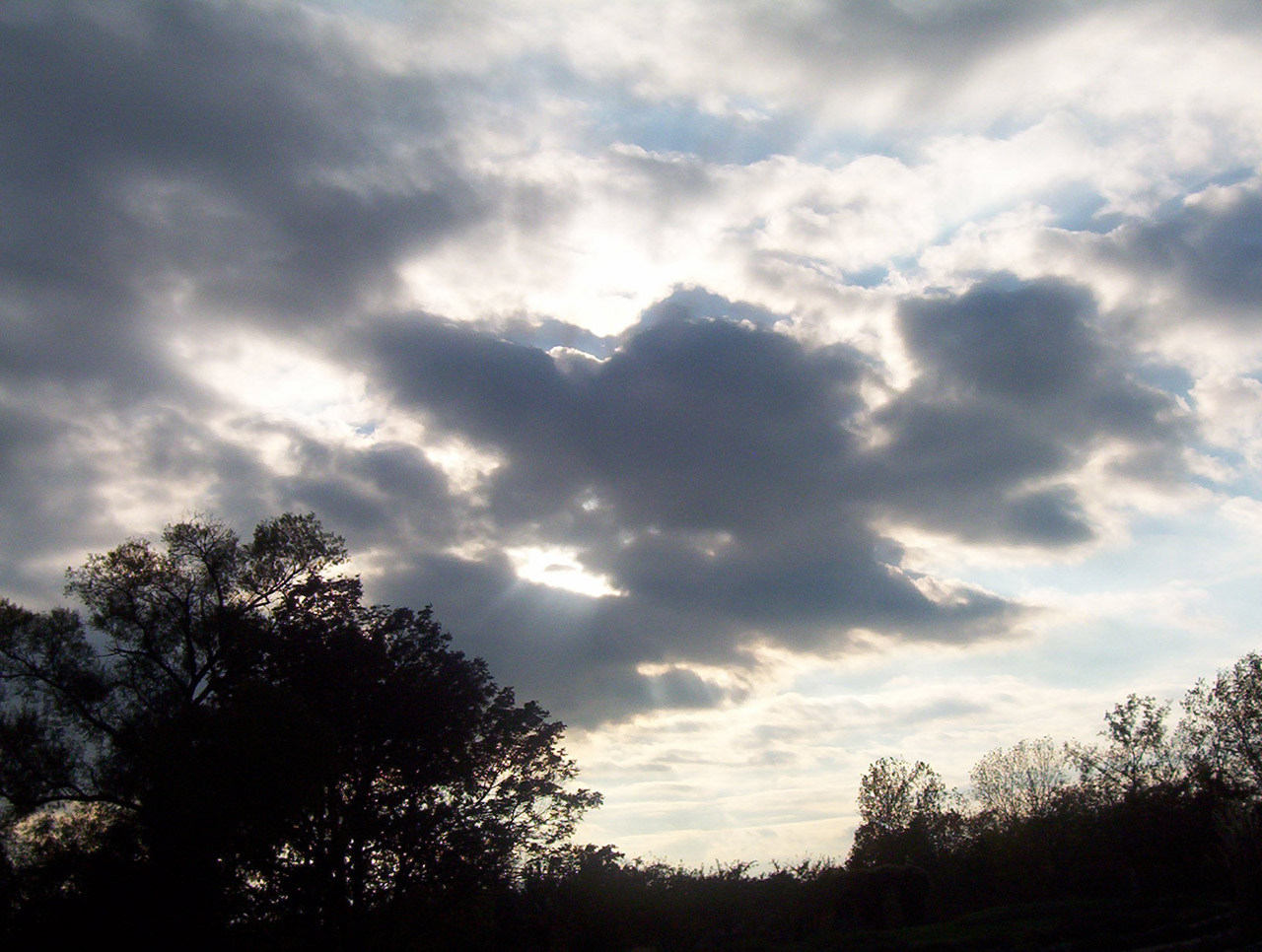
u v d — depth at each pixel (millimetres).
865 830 54250
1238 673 44156
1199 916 24875
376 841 32312
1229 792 38625
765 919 34969
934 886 41812
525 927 33844
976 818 51344
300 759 27172
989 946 23234
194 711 28406
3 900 27922
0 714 30031
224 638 33594
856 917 34031
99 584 33469
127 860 28609
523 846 35062
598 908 33969
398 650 35656
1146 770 45812
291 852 31031
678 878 36344
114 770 30312
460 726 34094
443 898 31906
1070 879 38688
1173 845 37281
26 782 29250
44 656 31703
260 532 35406
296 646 33875
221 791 26609
